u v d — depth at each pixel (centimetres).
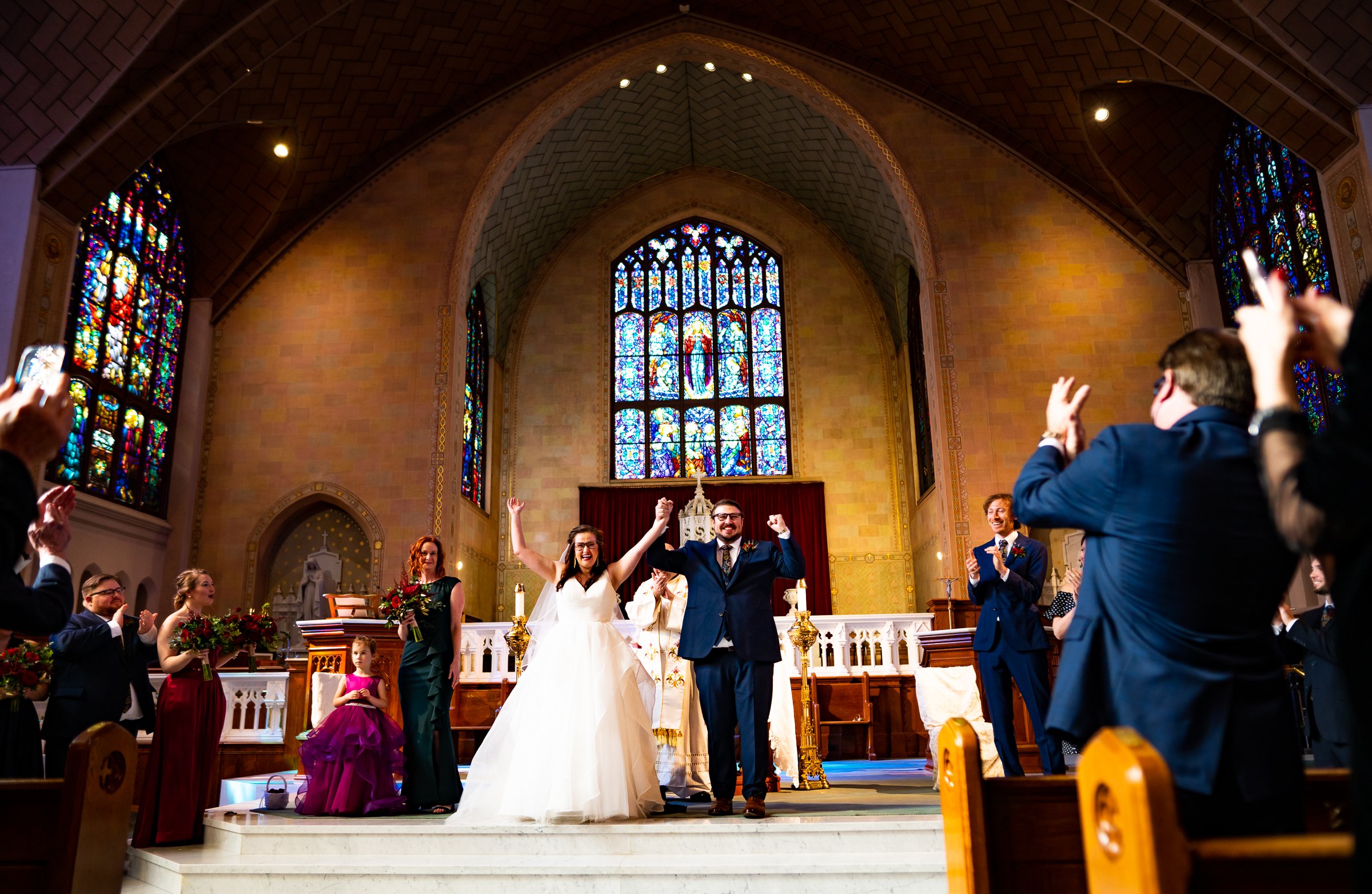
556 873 483
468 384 2019
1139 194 1733
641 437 2252
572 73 1883
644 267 2378
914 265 2016
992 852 244
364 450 1700
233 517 1678
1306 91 1244
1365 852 125
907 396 2155
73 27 1214
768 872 475
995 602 590
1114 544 212
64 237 1318
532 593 2133
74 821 247
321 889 498
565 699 557
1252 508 200
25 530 180
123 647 636
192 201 1731
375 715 662
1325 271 1372
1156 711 197
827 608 2073
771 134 2127
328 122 1706
